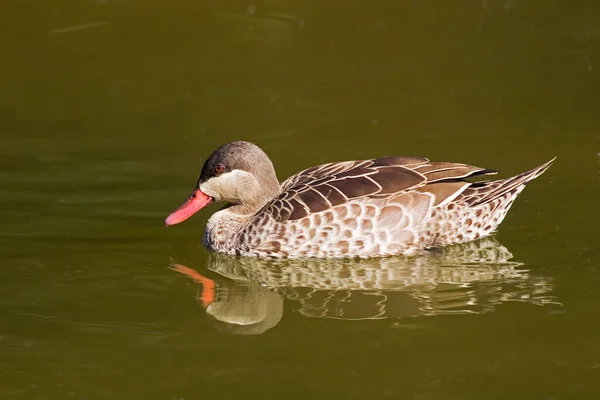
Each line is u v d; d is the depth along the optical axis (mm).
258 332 11742
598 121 19297
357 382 10430
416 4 24297
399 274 13711
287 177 17062
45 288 13039
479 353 11086
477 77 21281
